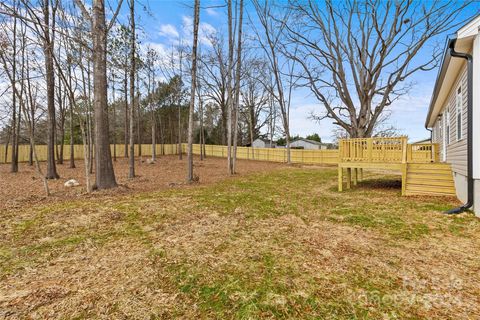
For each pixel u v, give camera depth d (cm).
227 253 327
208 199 643
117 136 2627
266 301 224
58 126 1706
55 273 274
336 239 378
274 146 4116
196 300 227
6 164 1641
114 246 348
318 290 242
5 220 446
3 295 230
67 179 988
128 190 748
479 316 204
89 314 206
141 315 205
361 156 805
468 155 498
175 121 3117
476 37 471
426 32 1184
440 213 511
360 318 202
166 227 427
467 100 504
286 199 672
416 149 1625
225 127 3300
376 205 600
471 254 323
